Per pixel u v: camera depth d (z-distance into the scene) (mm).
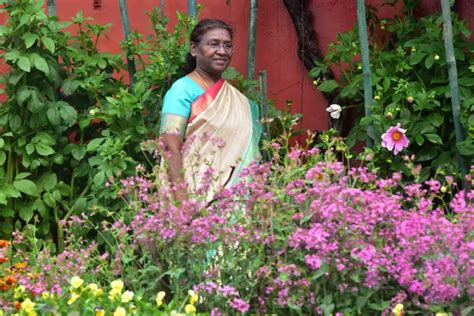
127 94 6477
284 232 4516
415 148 6684
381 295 4316
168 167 5191
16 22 6445
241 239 4473
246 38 7441
